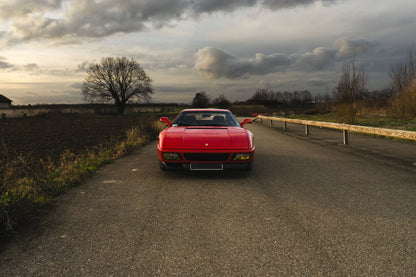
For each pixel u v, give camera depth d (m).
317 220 2.86
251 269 1.97
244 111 58.22
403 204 3.32
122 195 3.80
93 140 12.71
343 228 2.66
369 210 3.14
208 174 5.00
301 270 1.95
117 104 53.97
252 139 4.87
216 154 4.46
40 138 13.80
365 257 2.12
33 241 2.44
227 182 4.43
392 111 16.36
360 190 3.93
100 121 28.03
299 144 9.16
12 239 2.48
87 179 4.71
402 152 7.10
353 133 12.32
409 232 2.56
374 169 5.30
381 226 2.70
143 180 4.61
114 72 52.62
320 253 2.19
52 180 4.32
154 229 2.67
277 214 3.04
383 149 7.65
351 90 14.55
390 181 4.41
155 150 8.34
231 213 3.09
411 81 14.89
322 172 5.10
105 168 5.62
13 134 15.89
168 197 3.68
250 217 2.96
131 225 2.78
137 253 2.21
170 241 2.42
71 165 5.36
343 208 3.21
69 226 2.76
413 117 14.87
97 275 1.91
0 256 2.18
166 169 4.66
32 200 3.22
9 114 37.34
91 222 2.86
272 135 12.26
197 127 5.40
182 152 4.46
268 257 2.13
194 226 2.74
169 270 1.97
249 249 2.27
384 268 1.96
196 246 2.32
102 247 2.32
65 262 2.08
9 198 3.06
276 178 4.68
